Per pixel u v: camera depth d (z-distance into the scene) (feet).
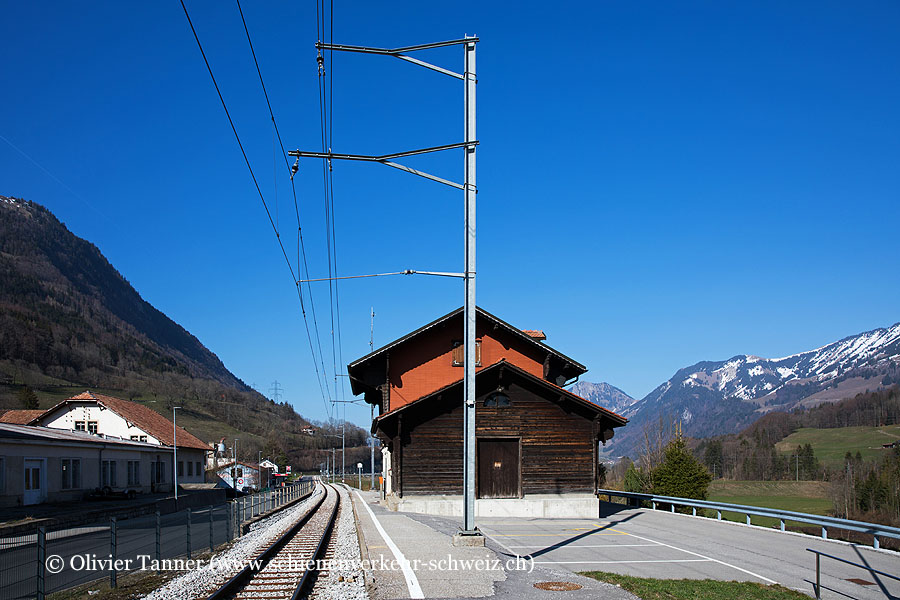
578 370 114.32
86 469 150.61
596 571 48.06
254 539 70.85
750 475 394.93
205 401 539.70
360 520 83.10
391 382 110.11
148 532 75.51
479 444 92.89
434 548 55.26
